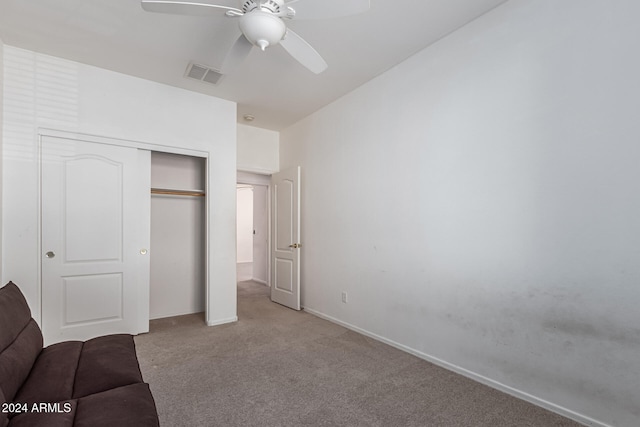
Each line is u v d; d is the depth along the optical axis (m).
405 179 2.92
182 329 3.49
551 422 1.85
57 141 2.89
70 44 2.67
